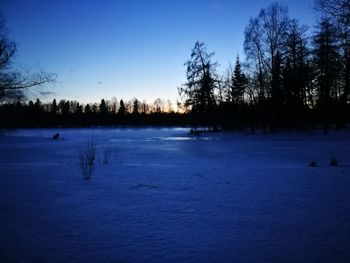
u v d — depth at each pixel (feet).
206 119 179.22
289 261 13.76
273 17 131.85
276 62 132.87
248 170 39.58
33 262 13.75
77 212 21.17
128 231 17.51
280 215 20.26
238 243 15.72
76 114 431.84
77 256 14.33
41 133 216.13
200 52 167.22
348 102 141.38
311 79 142.31
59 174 36.68
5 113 93.97
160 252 14.71
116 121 431.43
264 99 143.02
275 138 113.91
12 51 62.85
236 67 182.60
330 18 47.29
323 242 15.81
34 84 64.23
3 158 59.16
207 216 20.13
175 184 30.48
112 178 33.88
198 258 14.07
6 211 21.35
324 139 103.86
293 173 36.76
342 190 27.43
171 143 107.04
